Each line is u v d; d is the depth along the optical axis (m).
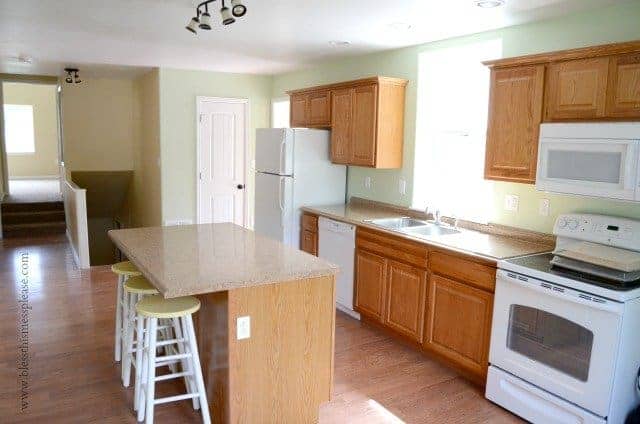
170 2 3.17
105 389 3.02
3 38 4.38
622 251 2.64
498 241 3.41
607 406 2.38
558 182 2.80
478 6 3.02
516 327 2.81
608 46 2.54
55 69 6.53
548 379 2.63
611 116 2.59
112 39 4.39
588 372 2.44
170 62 5.73
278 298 2.49
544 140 2.86
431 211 4.12
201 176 6.62
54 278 5.25
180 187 6.51
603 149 2.56
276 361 2.53
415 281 3.55
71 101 7.48
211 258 2.71
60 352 3.51
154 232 3.47
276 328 2.50
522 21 3.34
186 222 6.61
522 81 3.04
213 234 3.43
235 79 6.66
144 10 3.37
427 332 3.48
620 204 2.86
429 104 4.29
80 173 7.79
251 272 2.44
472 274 3.09
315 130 4.98
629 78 2.50
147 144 7.04
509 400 2.85
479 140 3.82
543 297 2.62
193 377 2.59
